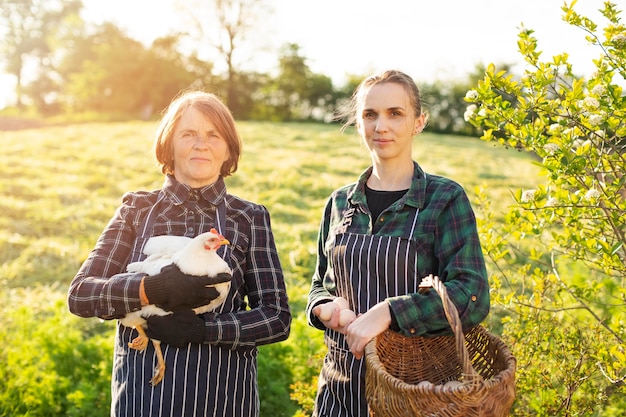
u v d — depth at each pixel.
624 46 3.10
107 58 46.50
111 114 43.22
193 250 2.44
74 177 14.27
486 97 3.35
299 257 9.21
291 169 15.96
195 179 2.78
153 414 2.50
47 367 5.20
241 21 45.97
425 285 2.34
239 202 2.86
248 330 2.60
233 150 2.92
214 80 47.03
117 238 2.73
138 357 2.58
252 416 2.74
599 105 3.12
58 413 4.80
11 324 6.22
